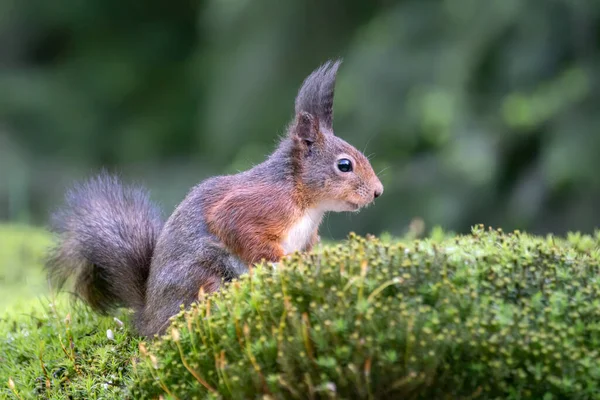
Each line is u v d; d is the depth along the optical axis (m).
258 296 6.04
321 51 24.08
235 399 5.65
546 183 16.45
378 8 23.81
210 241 7.95
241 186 8.19
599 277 6.21
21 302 10.20
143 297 8.48
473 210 17.47
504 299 5.97
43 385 7.56
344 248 6.44
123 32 33.88
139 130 30.56
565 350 5.52
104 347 7.82
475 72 17.98
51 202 24.44
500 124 17.45
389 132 19.39
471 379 5.46
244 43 24.67
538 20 17.33
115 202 9.06
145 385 6.37
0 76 31.02
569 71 16.94
